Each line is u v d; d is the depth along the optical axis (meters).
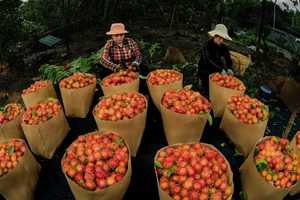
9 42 7.90
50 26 10.01
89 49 8.66
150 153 3.21
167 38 8.27
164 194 2.11
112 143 2.59
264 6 5.59
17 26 7.93
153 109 4.07
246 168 2.62
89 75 4.18
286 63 6.06
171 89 3.46
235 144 3.21
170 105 3.15
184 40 8.02
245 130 3.02
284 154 2.56
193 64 6.04
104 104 3.12
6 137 3.26
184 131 3.06
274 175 2.28
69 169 2.30
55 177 2.97
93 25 10.89
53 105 3.28
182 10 9.81
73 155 2.47
